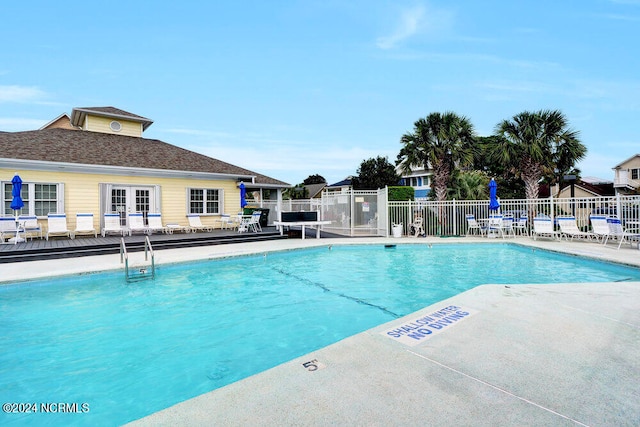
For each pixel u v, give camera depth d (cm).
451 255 1195
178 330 536
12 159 1292
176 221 1738
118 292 739
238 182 1948
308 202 2233
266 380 293
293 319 581
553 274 878
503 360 326
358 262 1085
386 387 278
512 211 1609
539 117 1722
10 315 597
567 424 229
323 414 242
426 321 439
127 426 234
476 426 227
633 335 387
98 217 1517
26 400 353
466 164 1827
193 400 265
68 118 2544
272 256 1176
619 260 885
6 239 1282
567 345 361
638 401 256
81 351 464
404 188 1852
